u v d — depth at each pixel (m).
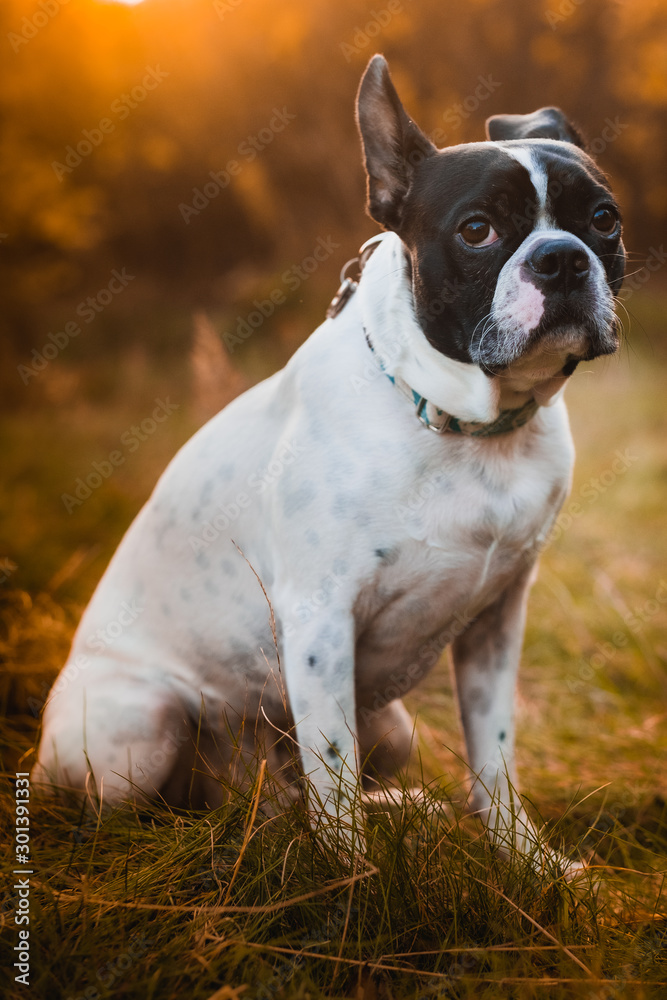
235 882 1.75
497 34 11.70
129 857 1.81
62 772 2.36
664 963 1.65
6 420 8.66
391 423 2.01
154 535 2.51
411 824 1.84
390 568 2.04
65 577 4.01
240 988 1.44
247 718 2.40
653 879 2.02
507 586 2.28
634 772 2.74
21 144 9.55
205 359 4.57
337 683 1.99
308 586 2.04
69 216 9.76
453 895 1.69
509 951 1.63
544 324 1.86
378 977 1.62
